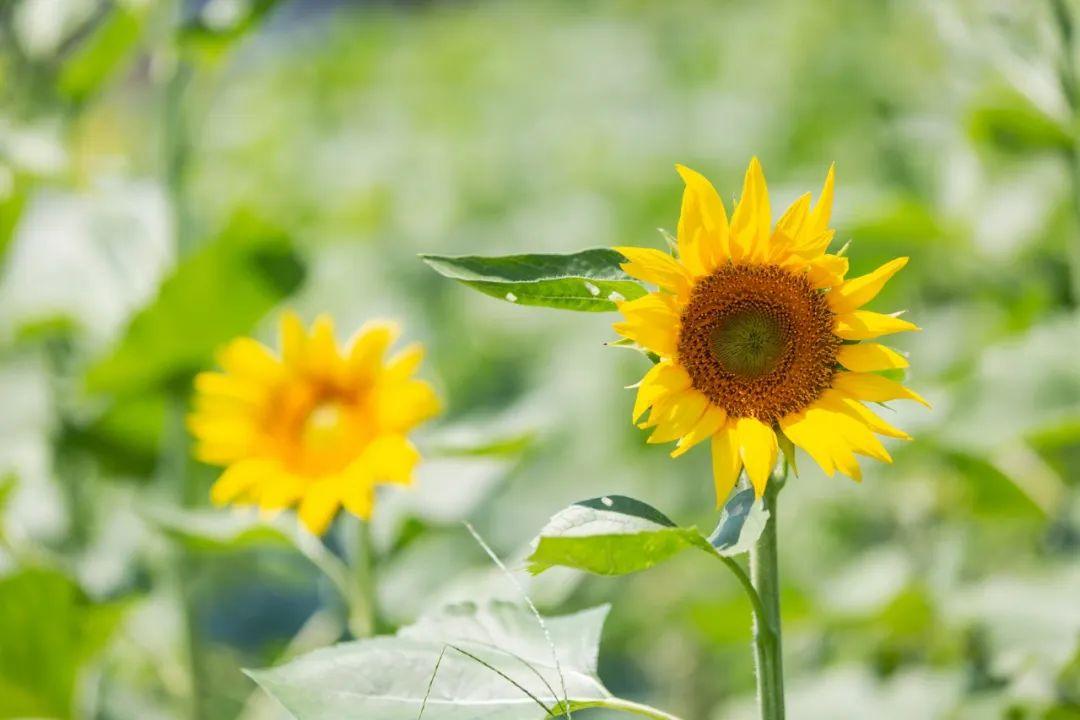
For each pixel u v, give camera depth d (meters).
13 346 3.11
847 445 1.85
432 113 5.48
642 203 4.58
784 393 1.86
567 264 1.87
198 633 2.78
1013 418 2.47
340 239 4.73
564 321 4.08
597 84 5.32
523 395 3.85
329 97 5.59
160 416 2.99
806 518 3.24
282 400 2.37
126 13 2.83
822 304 1.87
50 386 3.04
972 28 2.55
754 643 1.86
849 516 3.19
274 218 4.46
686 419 1.86
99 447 3.00
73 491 3.05
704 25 5.43
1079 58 2.48
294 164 5.08
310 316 4.29
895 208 2.69
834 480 3.20
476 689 1.87
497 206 5.01
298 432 2.37
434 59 5.91
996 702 2.40
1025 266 2.85
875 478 3.04
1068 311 2.74
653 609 3.43
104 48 2.87
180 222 2.96
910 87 4.06
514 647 1.92
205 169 4.59
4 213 2.88
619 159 4.80
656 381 1.86
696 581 3.45
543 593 2.33
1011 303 2.85
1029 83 2.50
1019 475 2.53
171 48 2.91
